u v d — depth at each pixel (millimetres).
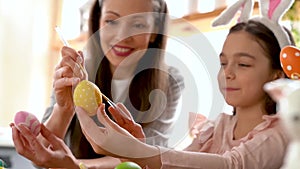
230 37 1024
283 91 522
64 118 979
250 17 1088
